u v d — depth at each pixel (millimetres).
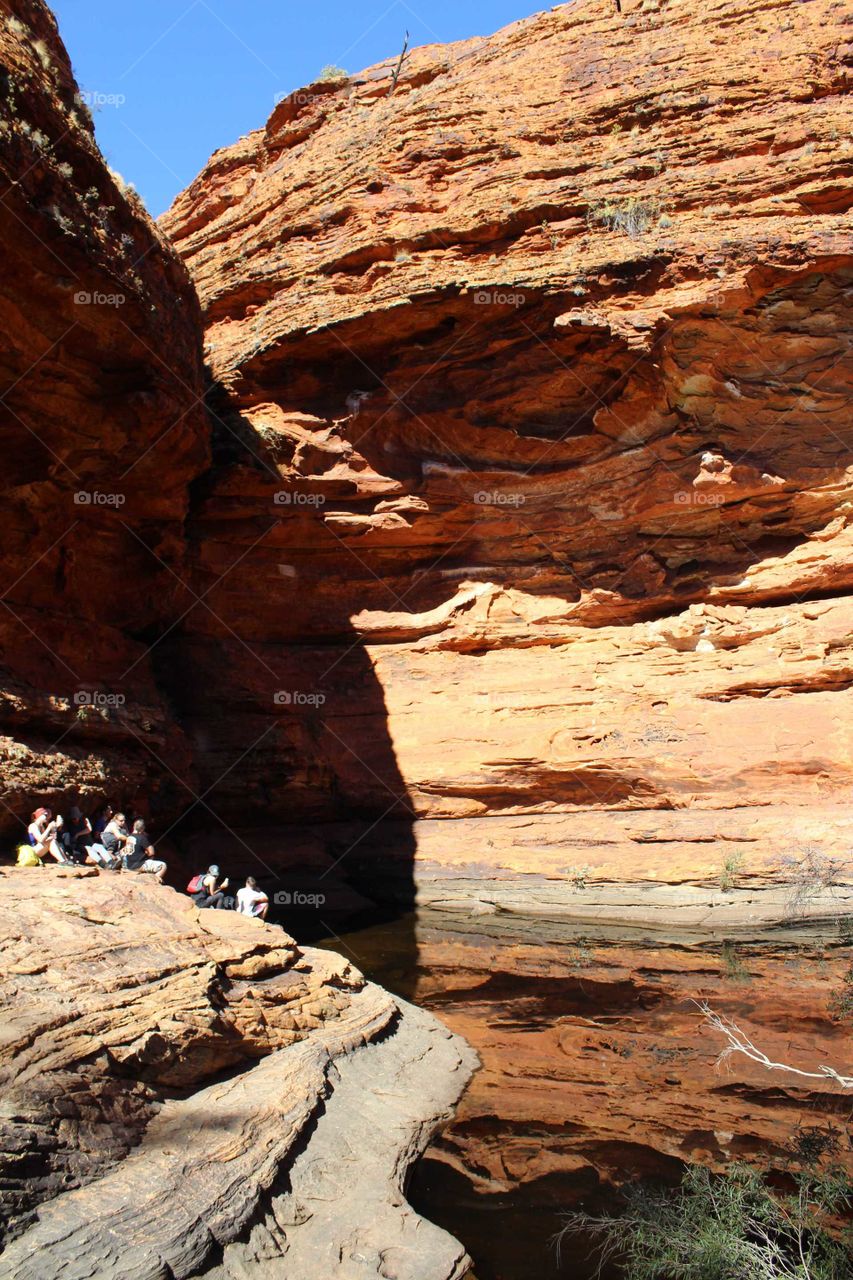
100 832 12297
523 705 18234
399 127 20625
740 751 16625
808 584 18016
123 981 6707
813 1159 6406
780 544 18812
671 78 19250
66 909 7707
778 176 17641
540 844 16969
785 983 11102
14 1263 4453
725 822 15953
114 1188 5203
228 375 19734
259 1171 5902
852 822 15242
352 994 9633
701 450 18453
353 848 17781
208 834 17188
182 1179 5496
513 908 15719
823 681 16938
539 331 17984
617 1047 9195
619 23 20906
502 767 17734
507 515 19625
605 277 17359
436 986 11344
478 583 19844
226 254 22438
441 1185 6602
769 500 18422
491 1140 7281
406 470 19797
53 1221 4797
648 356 17219
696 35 19828
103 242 12094
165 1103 6320
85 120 12453
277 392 19766
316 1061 7762
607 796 17312
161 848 15672
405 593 20016
